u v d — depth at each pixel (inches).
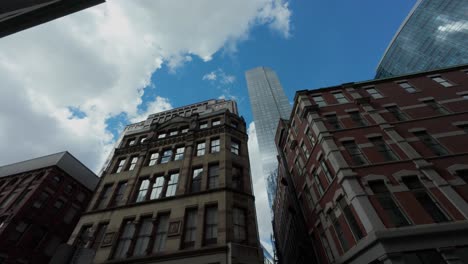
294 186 1100.5
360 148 690.2
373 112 791.1
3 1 249.3
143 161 860.6
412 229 477.1
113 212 689.0
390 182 581.6
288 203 1282.0
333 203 682.2
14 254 924.6
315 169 826.2
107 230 641.6
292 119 1090.7
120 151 939.3
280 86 5831.7
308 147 891.4
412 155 621.9
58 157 1299.2
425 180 564.4
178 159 827.4
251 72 6599.4
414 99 822.5
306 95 971.3
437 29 2864.2
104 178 840.9
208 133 885.8
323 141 745.0
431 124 708.7
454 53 2581.2
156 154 884.6
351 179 605.0
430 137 677.9
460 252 439.5
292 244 1291.8
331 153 689.6
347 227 609.9
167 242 563.2
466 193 528.4
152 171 804.0
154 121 1195.3
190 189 703.7
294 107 1045.8
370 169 621.3
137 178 793.6
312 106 879.1
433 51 2878.9
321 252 789.9
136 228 629.0
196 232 570.3
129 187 759.7
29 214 1036.5
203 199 638.5
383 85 925.2
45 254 1042.1
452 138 655.1
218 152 791.7
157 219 639.1
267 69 6633.9
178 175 758.5
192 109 1190.9
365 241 515.5
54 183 1204.5
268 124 4648.1
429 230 470.0
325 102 917.2
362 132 737.0
